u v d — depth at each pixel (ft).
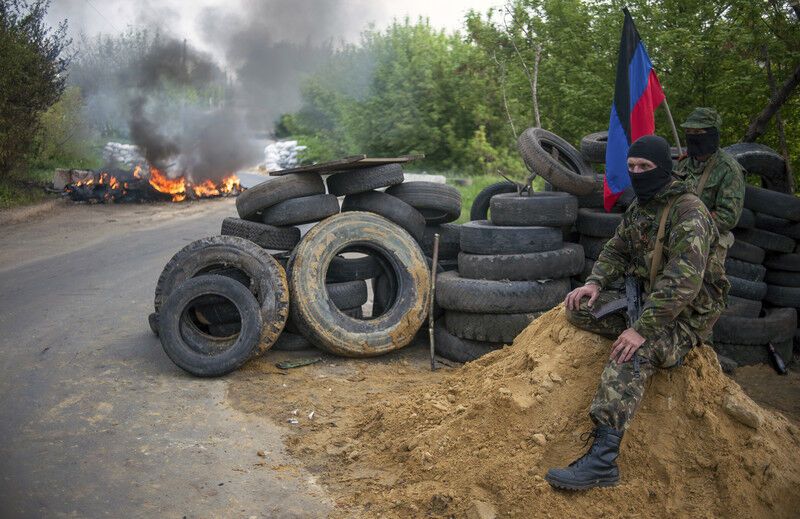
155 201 68.74
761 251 23.54
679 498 12.88
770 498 12.69
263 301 21.67
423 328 24.68
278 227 24.56
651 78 21.95
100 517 12.91
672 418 13.56
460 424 14.65
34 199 64.39
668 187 12.80
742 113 34.63
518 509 12.64
